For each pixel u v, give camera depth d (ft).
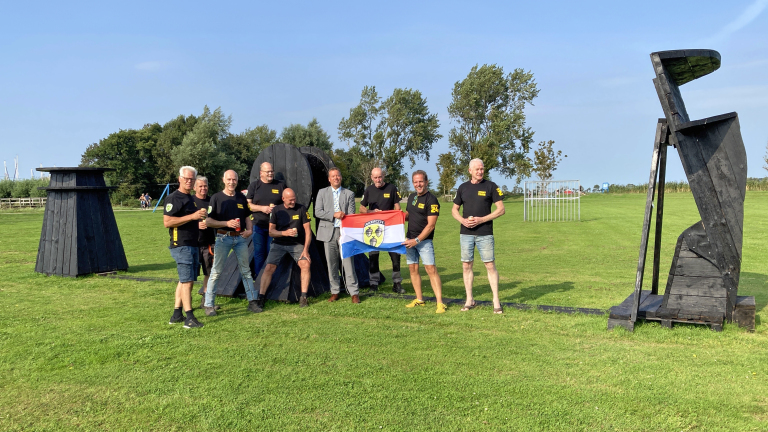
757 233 49.85
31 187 172.04
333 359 15.84
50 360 16.15
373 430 11.18
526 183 83.61
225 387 13.74
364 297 25.50
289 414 12.05
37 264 34.58
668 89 18.06
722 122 17.97
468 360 15.55
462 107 184.44
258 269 26.16
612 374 14.17
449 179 179.93
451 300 24.29
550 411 11.94
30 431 11.57
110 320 21.11
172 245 20.22
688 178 18.47
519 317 20.62
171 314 22.09
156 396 13.32
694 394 12.74
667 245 46.19
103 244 34.17
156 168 202.49
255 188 25.91
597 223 71.56
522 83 182.29
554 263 37.60
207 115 193.16
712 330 17.90
